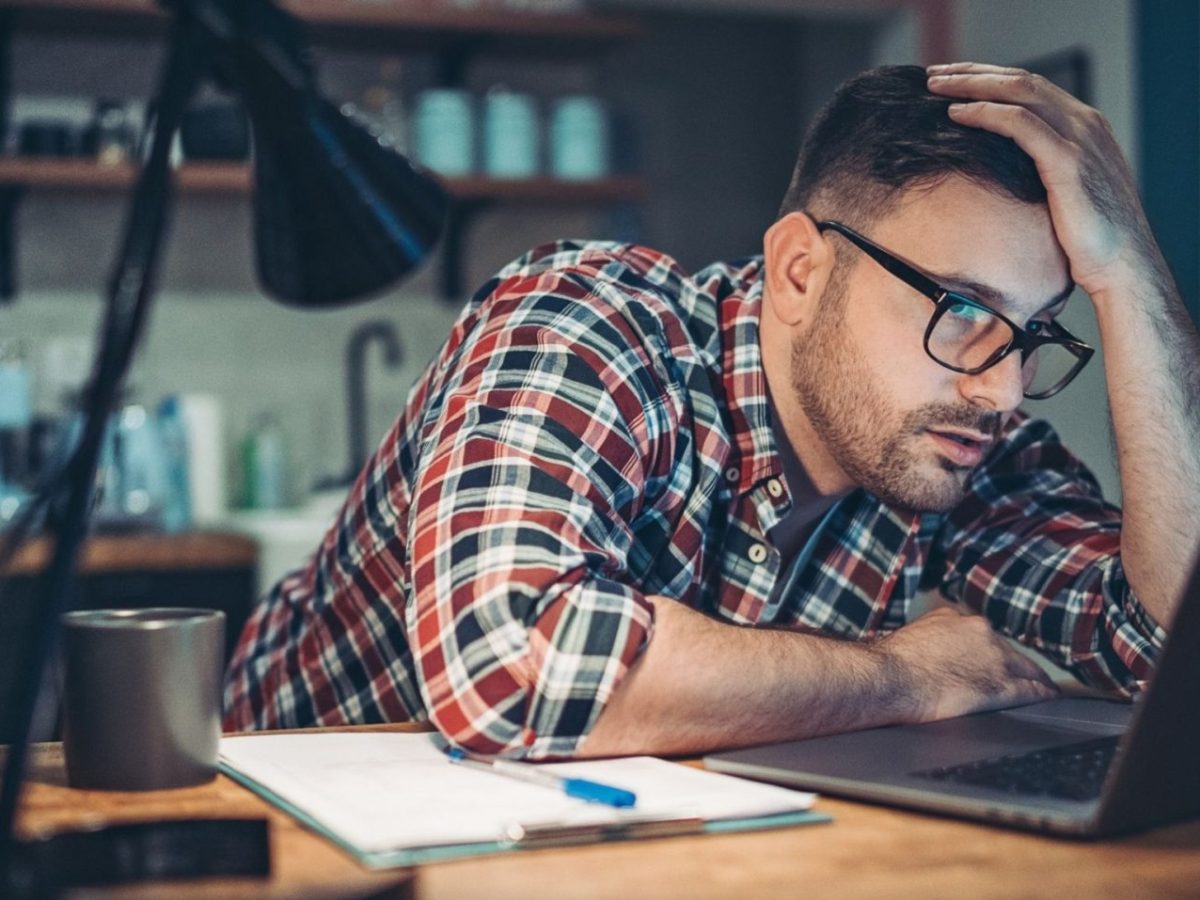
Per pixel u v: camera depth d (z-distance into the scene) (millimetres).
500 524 1050
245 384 3932
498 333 1205
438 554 1055
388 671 1431
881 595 1447
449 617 1021
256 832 796
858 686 1086
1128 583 1361
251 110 803
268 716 1535
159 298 3871
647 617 1026
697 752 1038
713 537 1358
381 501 1406
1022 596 1467
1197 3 3434
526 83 4160
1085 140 1277
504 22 3828
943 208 1194
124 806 896
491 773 948
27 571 2893
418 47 3969
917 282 1199
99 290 3820
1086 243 1262
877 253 1222
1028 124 1208
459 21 3783
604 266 1336
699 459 1292
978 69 1291
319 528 3318
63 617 940
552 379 1148
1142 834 847
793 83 6184
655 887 728
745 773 978
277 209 871
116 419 3352
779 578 1404
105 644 918
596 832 808
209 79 779
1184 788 854
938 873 759
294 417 3967
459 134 3775
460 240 4051
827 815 871
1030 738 1049
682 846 806
